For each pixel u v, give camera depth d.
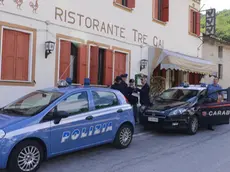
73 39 10.55
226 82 25.00
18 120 5.20
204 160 6.32
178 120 8.99
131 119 7.38
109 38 12.05
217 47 23.91
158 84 15.45
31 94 6.41
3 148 4.80
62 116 5.54
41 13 9.49
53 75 9.88
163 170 5.58
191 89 10.44
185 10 17.23
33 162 5.20
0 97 8.46
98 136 6.46
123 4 13.04
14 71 8.91
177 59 13.74
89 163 5.98
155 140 8.38
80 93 6.27
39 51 9.47
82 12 10.88
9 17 8.63
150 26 14.36
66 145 5.75
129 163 6.02
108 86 12.05
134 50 13.39
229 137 9.08
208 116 9.90
